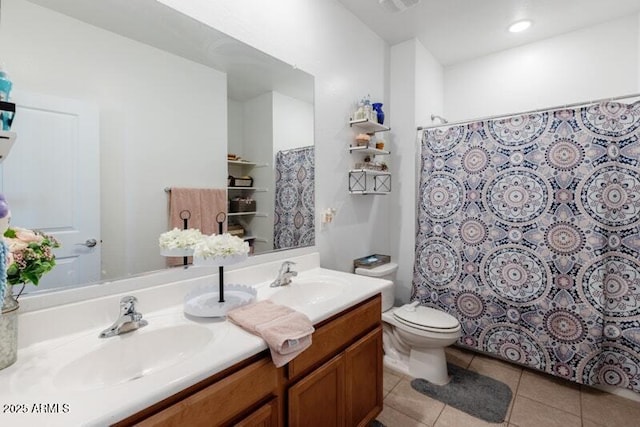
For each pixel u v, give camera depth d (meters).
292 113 1.81
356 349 1.35
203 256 1.13
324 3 1.99
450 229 2.26
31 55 0.95
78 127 1.05
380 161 2.56
